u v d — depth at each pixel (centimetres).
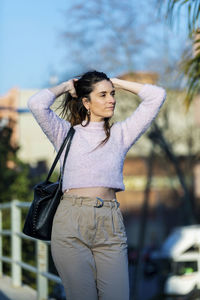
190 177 2461
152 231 2984
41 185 332
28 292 667
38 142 2828
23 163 1369
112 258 313
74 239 312
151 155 2131
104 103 329
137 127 334
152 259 1927
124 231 324
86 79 333
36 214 326
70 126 338
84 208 314
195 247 1872
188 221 2414
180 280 1822
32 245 1091
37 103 325
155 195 2958
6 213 1161
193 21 485
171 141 2162
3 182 1303
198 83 504
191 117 2106
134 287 1933
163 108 1922
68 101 349
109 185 319
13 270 713
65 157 325
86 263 311
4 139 1405
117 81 342
